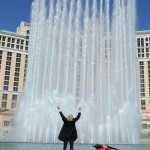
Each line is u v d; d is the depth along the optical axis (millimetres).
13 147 19312
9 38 137625
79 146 22031
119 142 32594
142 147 22484
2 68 132875
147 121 89250
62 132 13273
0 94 129625
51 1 40406
